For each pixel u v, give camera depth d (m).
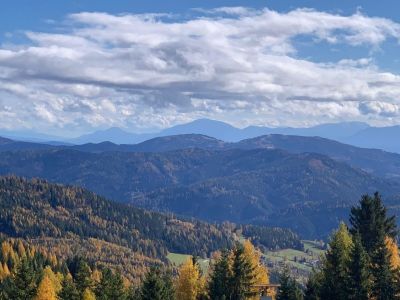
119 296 98.00
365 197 80.69
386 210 81.75
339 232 79.50
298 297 81.25
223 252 90.69
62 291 103.75
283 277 82.94
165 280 104.44
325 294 70.81
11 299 96.00
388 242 80.69
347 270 71.19
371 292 69.38
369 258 71.12
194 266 101.19
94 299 103.88
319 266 82.12
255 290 87.88
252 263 95.38
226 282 86.75
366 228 79.62
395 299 67.62
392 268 74.69
